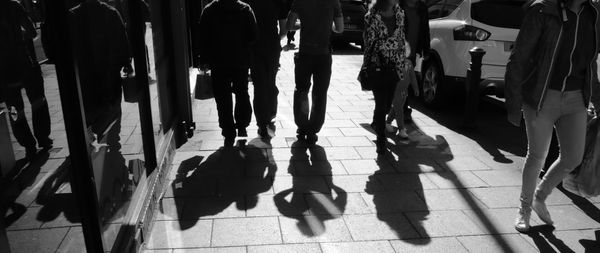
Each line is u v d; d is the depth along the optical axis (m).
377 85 4.88
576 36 3.05
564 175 3.46
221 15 4.84
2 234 1.71
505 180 4.51
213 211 3.78
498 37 6.09
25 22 1.88
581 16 3.05
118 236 2.95
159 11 4.96
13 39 1.80
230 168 4.68
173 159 4.90
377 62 4.82
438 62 6.89
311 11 4.98
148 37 4.24
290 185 4.30
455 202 4.02
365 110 7.03
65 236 2.21
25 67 1.88
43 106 2.01
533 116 3.30
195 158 4.95
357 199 4.04
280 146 5.36
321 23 5.02
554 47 3.07
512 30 6.04
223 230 3.49
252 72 5.47
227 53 4.92
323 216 3.73
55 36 2.07
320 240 3.37
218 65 4.96
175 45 5.34
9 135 1.78
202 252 3.20
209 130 5.93
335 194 4.13
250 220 3.64
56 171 2.12
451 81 6.67
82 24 2.42
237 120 5.37
